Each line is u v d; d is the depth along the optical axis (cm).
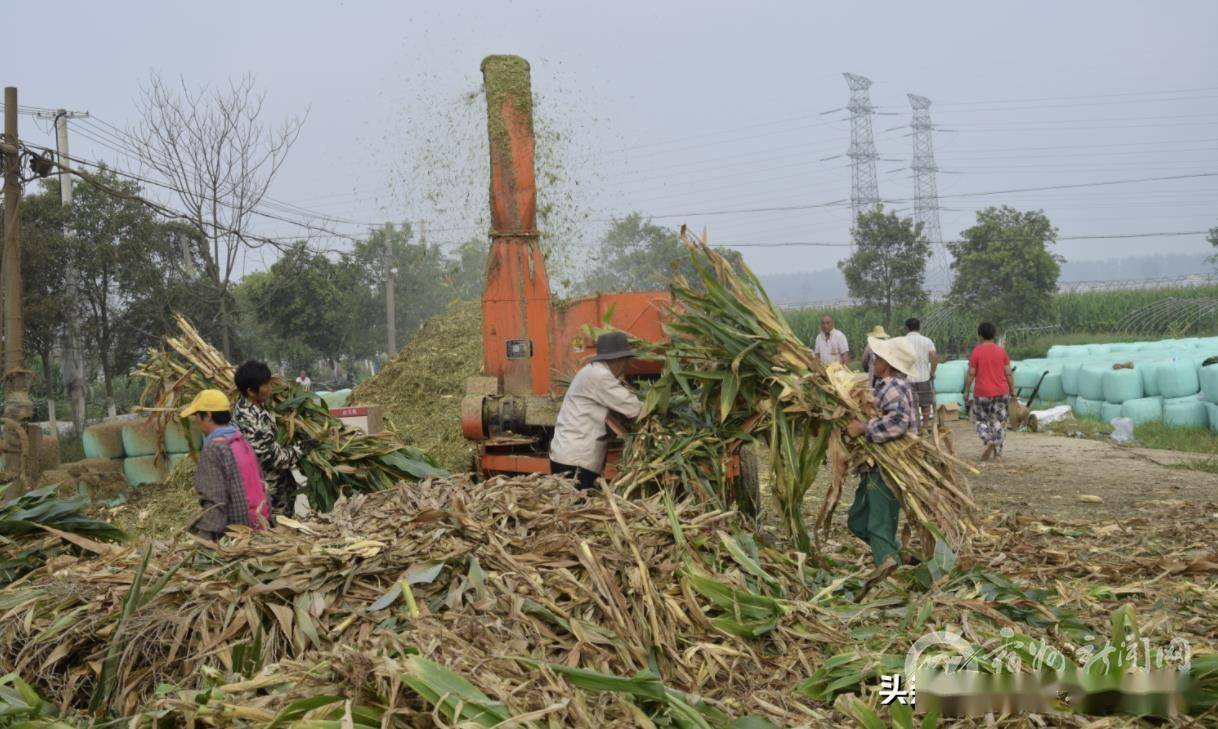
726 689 395
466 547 420
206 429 559
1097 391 1691
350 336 3988
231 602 392
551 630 389
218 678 356
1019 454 1320
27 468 1094
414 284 4100
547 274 793
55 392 3519
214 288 2402
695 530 482
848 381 593
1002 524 745
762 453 776
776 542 614
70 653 403
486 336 782
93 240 2631
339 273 3900
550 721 313
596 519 463
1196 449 1355
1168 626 445
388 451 716
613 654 382
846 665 400
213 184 2330
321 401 714
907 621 447
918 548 606
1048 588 528
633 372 778
